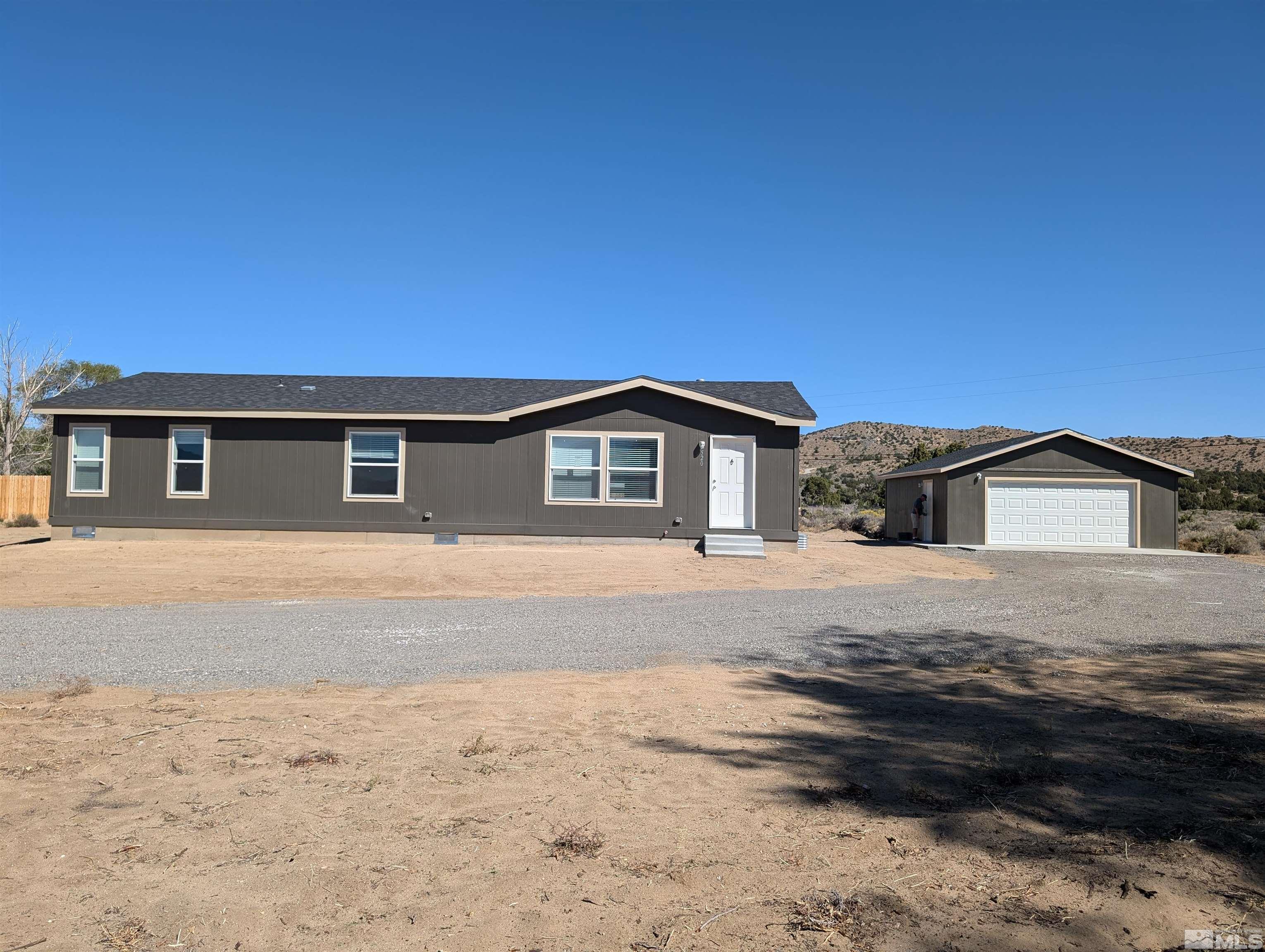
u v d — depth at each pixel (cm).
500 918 355
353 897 372
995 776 519
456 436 1881
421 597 1264
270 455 1889
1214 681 764
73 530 1891
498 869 400
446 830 442
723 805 478
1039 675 795
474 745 570
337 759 543
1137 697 709
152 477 1892
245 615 1066
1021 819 453
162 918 353
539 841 430
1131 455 2409
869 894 373
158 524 1884
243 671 770
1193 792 486
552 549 1762
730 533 1864
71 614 1064
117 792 487
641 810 470
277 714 638
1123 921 341
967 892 372
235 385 2116
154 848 416
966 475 2427
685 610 1148
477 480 1880
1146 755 555
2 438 3638
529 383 2181
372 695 696
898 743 589
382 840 429
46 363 3762
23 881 382
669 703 684
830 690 737
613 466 1875
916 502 2675
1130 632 1012
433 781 508
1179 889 365
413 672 775
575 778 518
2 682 722
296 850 416
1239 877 377
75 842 421
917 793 489
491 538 1873
